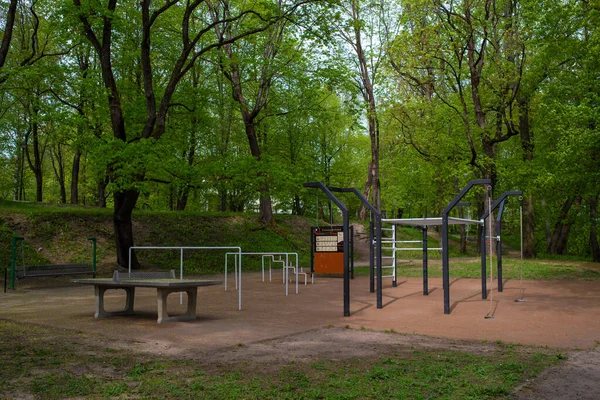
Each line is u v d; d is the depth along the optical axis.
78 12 18.91
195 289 9.74
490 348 6.89
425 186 34.78
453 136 29.36
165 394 4.79
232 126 35.28
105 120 21.59
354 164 45.75
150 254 24.98
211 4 28.02
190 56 26.84
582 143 20.56
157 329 8.45
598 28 21.38
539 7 23.47
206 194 36.09
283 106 28.45
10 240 21.64
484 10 25.58
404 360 6.13
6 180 41.19
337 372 5.55
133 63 25.17
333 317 9.97
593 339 7.47
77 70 20.83
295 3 20.58
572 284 16.28
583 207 34.34
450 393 4.80
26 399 4.66
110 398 4.68
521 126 28.31
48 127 24.48
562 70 25.20
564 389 4.93
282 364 5.94
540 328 8.52
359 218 50.16
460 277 19.23
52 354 6.46
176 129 24.20
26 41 29.23
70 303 12.49
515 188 27.11
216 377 5.32
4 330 8.34
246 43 26.83
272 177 21.36
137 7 26.33
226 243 29.56
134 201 21.72
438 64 26.92
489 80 26.22
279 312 10.74
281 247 31.64
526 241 29.06
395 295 13.96
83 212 26.12
